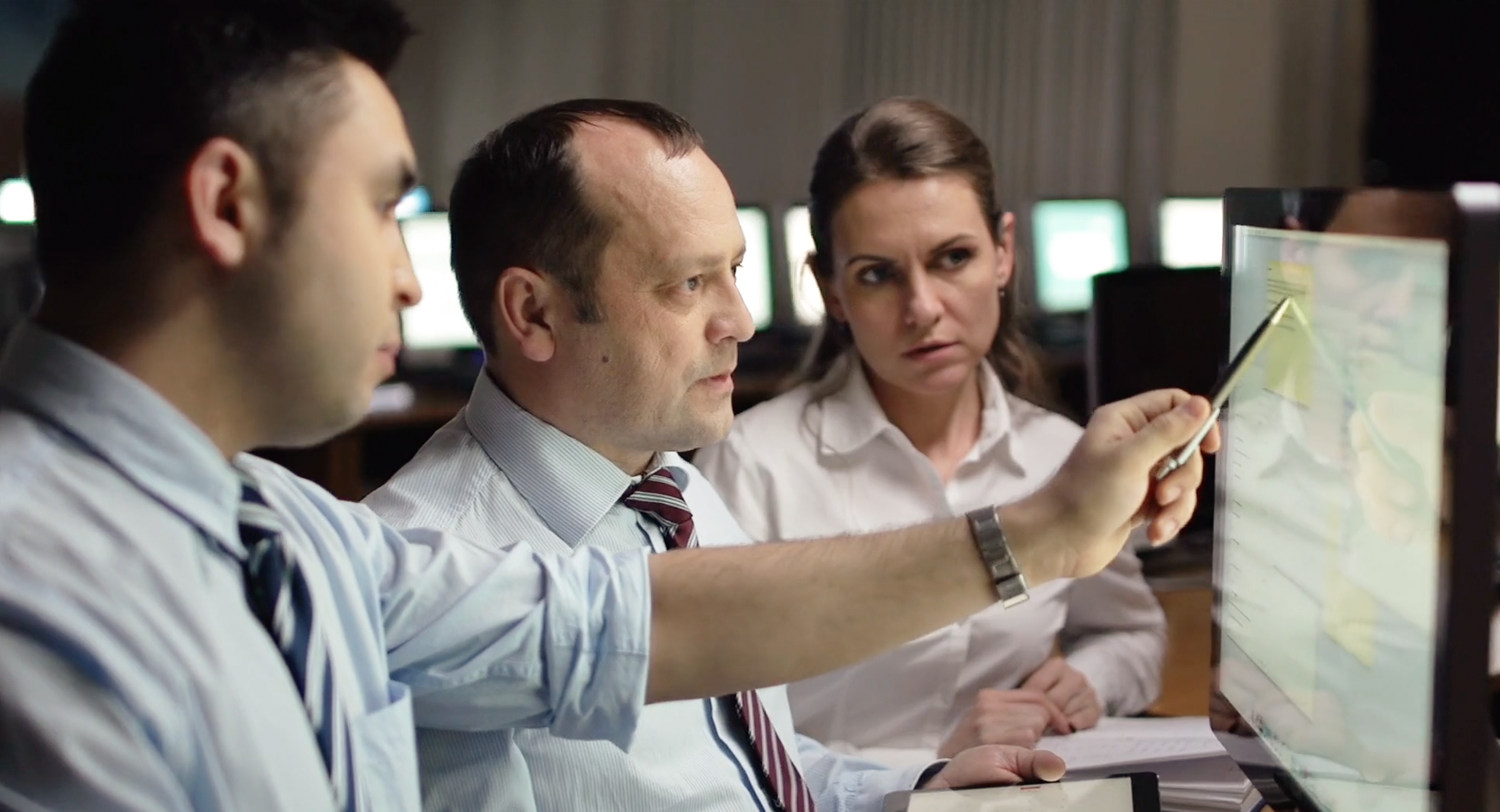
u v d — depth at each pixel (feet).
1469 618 2.42
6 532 2.13
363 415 2.57
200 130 2.24
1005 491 5.75
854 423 5.65
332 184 2.37
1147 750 4.42
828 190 5.30
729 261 3.72
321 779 2.44
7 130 13.11
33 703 2.01
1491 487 2.38
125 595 2.17
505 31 17.37
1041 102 18.11
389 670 3.05
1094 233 16.38
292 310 2.36
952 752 4.83
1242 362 3.21
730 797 3.74
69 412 2.27
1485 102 16.63
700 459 5.80
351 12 2.43
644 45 17.63
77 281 2.30
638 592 3.16
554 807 3.46
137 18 2.24
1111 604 5.99
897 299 5.27
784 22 17.84
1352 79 18.88
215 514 2.39
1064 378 14.11
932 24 17.84
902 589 3.20
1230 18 18.56
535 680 3.11
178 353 2.33
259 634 2.44
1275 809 3.45
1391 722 2.71
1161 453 3.18
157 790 2.10
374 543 3.08
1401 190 2.58
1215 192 18.79
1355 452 2.84
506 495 3.71
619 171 3.57
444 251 13.55
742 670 3.18
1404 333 2.57
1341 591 2.95
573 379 3.67
